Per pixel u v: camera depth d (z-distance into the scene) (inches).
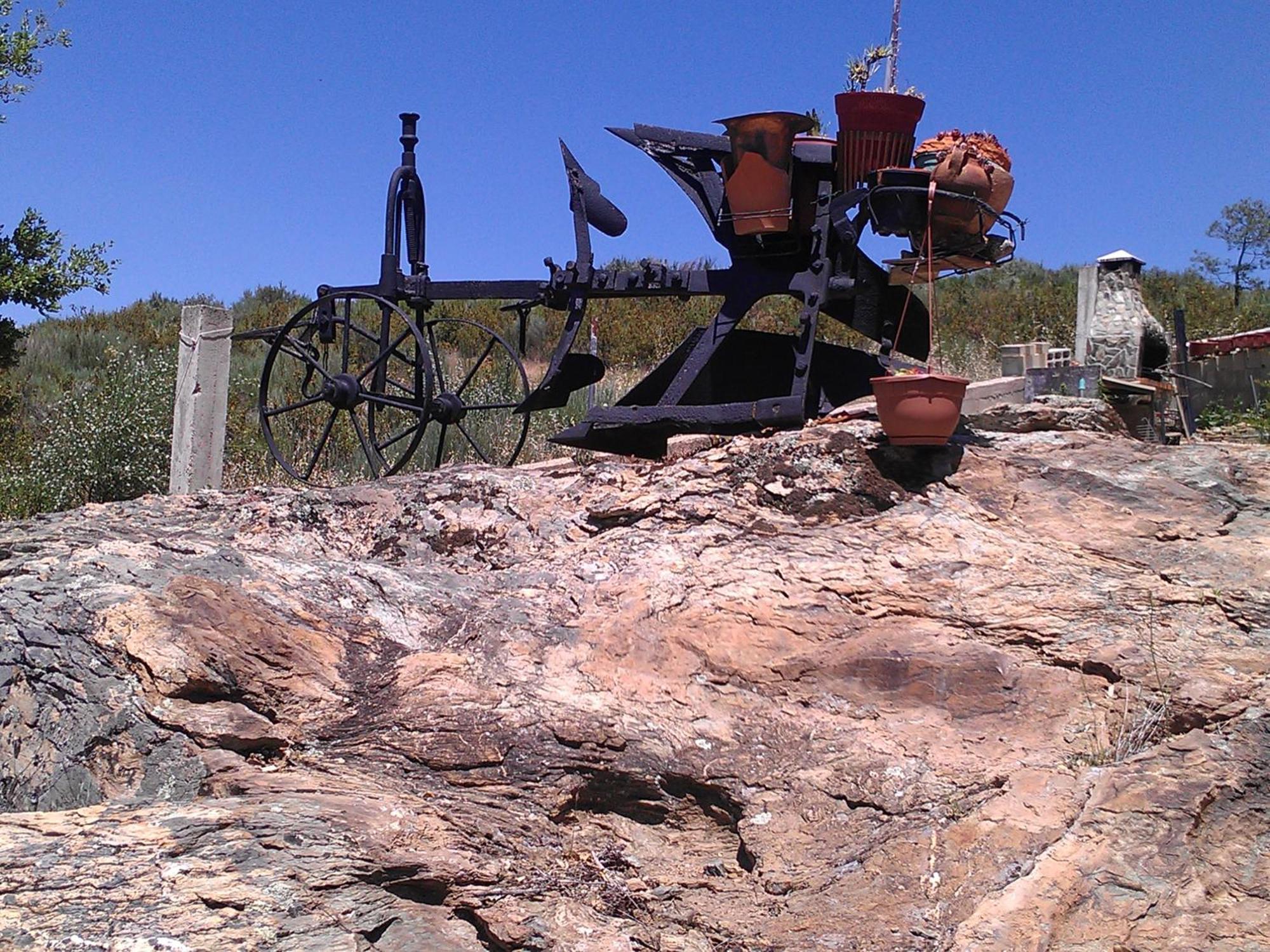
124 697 125.0
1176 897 103.8
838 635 136.6
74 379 409.1
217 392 214.7
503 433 270.1
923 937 104.0
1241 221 776.9
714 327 180.7
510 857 114.3
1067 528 153.8
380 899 105.0
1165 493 158.4
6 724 129.3
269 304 613.0
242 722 124.6
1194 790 111.3
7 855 105.3
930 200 161.3
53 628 132.6
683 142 181.0
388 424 275.3
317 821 111.0
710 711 131.4
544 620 142.1
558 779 124.3
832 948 105.1
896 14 174.7
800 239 177.8
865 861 113.5
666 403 179.6
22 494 248.7
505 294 199.6
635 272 186.9
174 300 627.8
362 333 212.2
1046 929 101.9
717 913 112.7
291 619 137.9
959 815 115.7
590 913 110.5
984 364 327.6
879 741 126.3
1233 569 144.1
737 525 154.9
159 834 108.4
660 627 138.6
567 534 162.1
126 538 166.9
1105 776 114.3
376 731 127.6
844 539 149.9
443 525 168.1
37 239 302.8
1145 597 138.6
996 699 128.2
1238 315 469.4
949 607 138.8
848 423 166.4
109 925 96.8
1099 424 185.2
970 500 157.3
